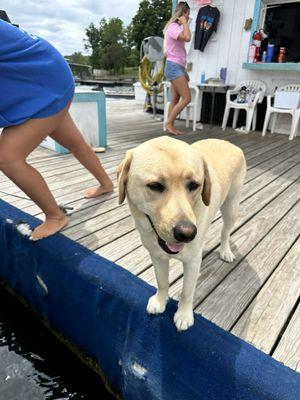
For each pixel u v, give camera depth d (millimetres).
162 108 8320
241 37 6074
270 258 2096
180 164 1228
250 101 5855
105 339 1735
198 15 6344
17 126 1884
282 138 5562
